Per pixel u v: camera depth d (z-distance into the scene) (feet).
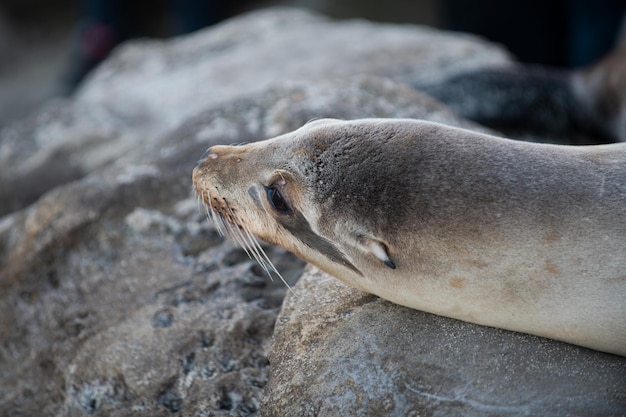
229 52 60.95
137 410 27.27
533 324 23.07
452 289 23.32
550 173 23.00
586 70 49.19
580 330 22.62
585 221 22.25
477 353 23.36
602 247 22.06
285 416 24.02
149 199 32.91
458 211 22.94
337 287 26.94
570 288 22.25
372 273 24.43
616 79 46.73
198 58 60.75
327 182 24.25
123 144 48.73
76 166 47.85
